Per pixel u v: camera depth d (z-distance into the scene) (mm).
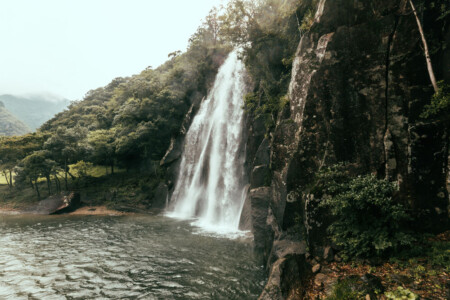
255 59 23312
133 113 45531
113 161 50344
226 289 11414
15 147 50219
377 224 8656
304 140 11734
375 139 10016
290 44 21281
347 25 11312
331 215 10039
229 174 26859
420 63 9375
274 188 13445
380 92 10055
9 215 35156
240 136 27109
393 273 7469
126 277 13281
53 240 20734
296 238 11578
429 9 9312
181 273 13352
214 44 43094
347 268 8555
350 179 10133
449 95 8477
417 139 9086
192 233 21250
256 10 22531
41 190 45281
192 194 31531
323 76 11289
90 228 24953
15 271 14422
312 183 11375
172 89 44844
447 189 8602
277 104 19266
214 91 35500
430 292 6363
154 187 37906
